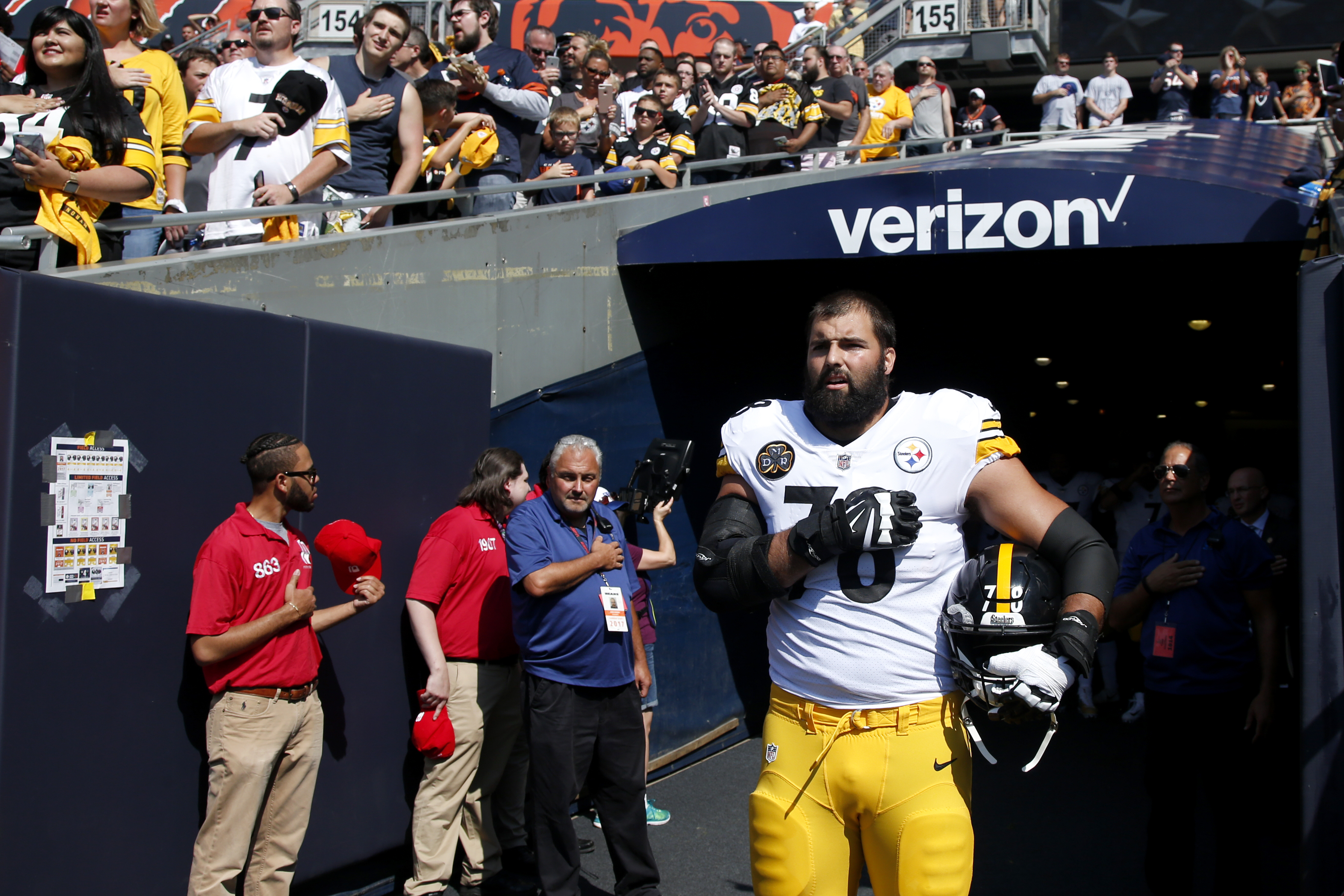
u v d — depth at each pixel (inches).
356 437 154.9
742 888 169.9
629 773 154.3
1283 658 144.0
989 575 81.1
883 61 563.2
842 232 216.4
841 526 80.3
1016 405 427.2
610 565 151.2
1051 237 204.4
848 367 85.4
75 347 117.7
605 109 319.0
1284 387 462.3
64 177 134.6
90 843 119.3
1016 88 667.4
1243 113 557.9
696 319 257.1
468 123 222.8
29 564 113.2
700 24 594.6
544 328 206.2
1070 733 266.4
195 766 131.7
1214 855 185.6
